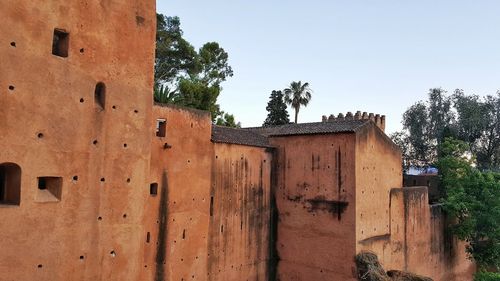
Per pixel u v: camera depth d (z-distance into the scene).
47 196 13.38
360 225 25.25
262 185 27.89
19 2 12.46
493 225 33.12
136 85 16.00
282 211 28.34
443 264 34.38
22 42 12.52
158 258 21.02
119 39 15.44
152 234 20.70
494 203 33.44
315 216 26.69
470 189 35.38
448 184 37.12
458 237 35.12
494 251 33.69
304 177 27.42
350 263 24.78
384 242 27.52
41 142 13.00
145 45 16.41
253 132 30.98
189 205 22.80
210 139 24.28
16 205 12.43
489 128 54.44
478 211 33.91
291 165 28.14
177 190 22.09
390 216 28.44
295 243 27.50
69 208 13.74
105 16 14.98
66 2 13.76
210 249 24.09
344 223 25.31
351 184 25.20
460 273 36.38
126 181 15.52
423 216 32.22
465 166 36.50
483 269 36.34
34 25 12.84
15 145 12.34
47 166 13.15
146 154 16.28
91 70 14.48
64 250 13.58
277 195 28.66
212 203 24.31
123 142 15.45
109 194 14.96
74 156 13.91
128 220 15.55
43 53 13.06
